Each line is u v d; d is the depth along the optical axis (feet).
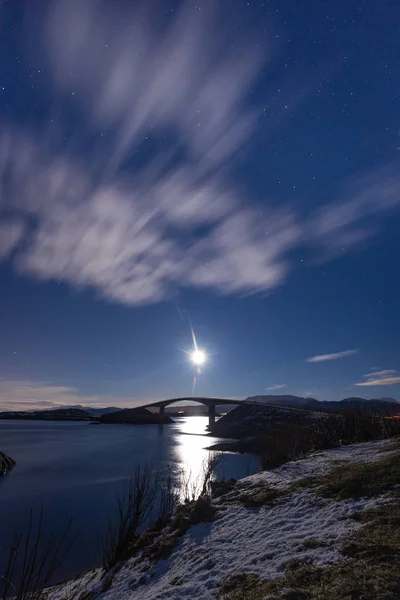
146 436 358.43
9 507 90.63
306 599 17.84
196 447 241.14
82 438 338.13
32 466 162.30
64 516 81.87
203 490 49.65
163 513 44.62
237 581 22.35
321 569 20.63
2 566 48.39
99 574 37.14
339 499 32.14
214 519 36.91
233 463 151.53
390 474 34.99
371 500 29.96
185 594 23.22
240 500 40.34
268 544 26.84
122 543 38.81
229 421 357.61
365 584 17.87
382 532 23.48
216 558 27.48
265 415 305.73
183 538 34.71
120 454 205.67
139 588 29.04
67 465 163.63
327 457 53.11
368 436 71.46
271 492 39.50
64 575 46.29
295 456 62.80
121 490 108.99
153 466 154.30
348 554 21.63
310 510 31.78
